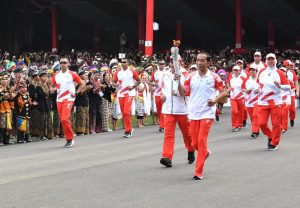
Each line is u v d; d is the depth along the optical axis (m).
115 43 60.50
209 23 56.72
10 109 15.93
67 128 15.32
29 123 16.98
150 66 22.05
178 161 12.68
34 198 9.07
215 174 10.96
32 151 14.55
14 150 14.76
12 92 15.91
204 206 8.45
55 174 11.19
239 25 46.88
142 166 12.06
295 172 11.11
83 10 54.66
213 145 15.21
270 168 11.57
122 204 8.61
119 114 19.86
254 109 16.91
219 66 32.78
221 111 26.53
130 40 61.59
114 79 17.61
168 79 11.91
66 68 15.31
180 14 54.31
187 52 42.84
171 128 11.89
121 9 54.44
